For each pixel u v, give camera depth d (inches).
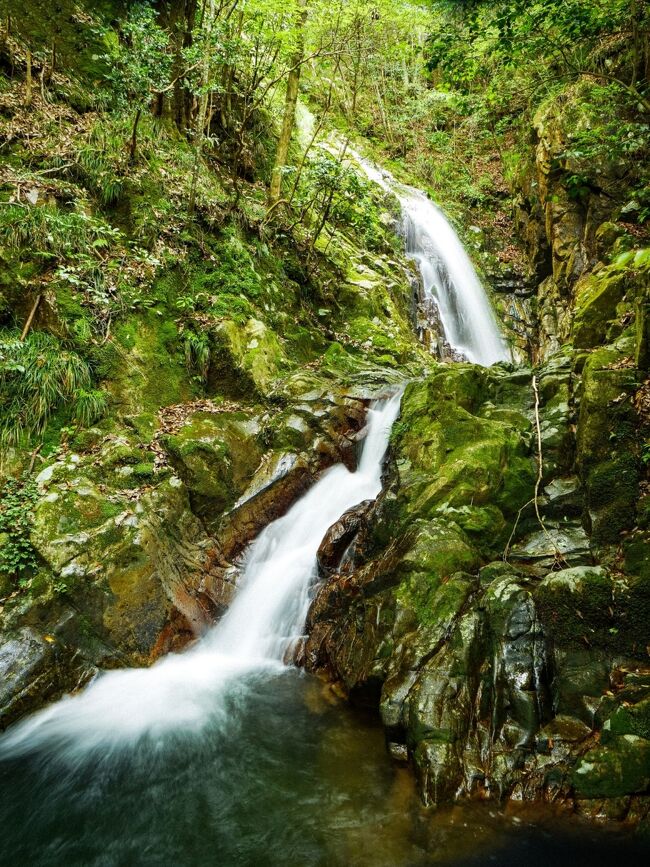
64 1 430.0
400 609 201.9
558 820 145.7
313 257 479.5
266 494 303.6
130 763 187.9
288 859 147.8
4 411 263.3
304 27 442.3
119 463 272.1
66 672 217.8
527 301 616.1
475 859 141.1
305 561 275.6
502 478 242.1
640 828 137.6
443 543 215.0
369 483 305.0
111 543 244.2
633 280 280.4
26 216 297.0
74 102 393.4
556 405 266.2
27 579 227.1
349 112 824.9
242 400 339.3
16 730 200.7
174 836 158.9
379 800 163.2
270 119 592.1
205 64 382.9
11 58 370.0
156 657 240.4
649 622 168.2
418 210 669.9
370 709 205.8
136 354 310.8
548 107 538.6
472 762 160.4
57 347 283.6
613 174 465.1
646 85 419.8
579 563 202.5
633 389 221.9
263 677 235.6
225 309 353.7
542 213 587.5
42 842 158.7
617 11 335.6
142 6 447.8
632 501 201.5
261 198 493.4
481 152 776.3
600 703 161.3
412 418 282.4
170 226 366.6
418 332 531.2
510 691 171.2
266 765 183.9
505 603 185.5
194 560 271.6
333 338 445.1
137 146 385.4
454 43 356.2
